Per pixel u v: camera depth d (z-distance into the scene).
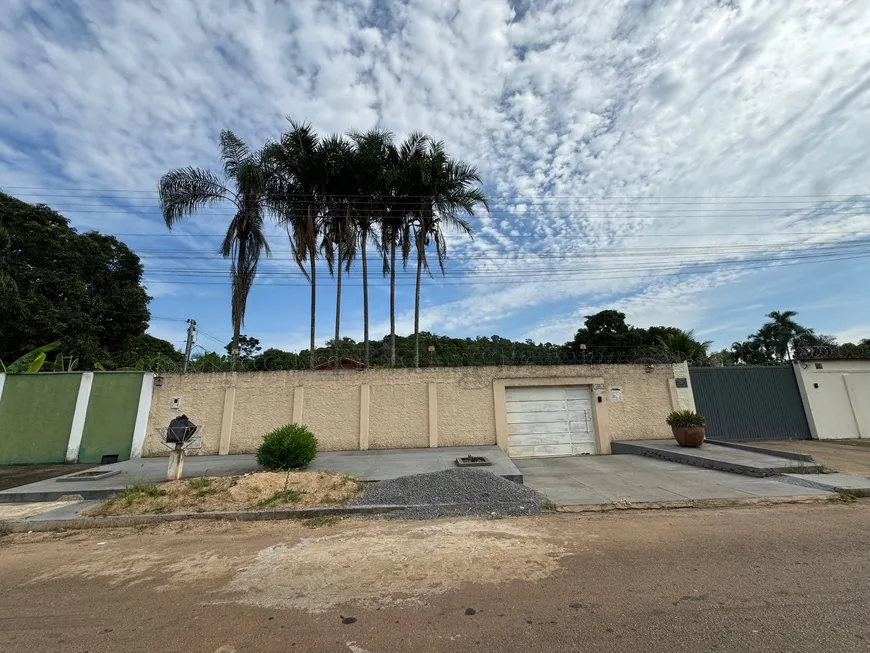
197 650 2.90
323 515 6.45
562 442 12.73
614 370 13.16
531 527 5.66
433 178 17.00
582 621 3.13
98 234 22.95
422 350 16.11
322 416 12.28
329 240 17.05
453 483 7.36
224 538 5.54
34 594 3.93
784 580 3.75
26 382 11.83
